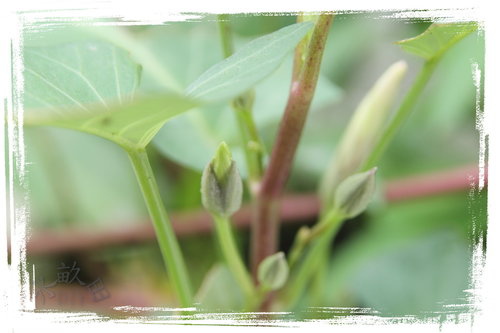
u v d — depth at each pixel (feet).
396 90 0.83
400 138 1.06
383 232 1.02
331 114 1.09
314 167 1.04
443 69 1.03
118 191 1.04
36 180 1.01
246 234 1.01
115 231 1.01
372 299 0.97
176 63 0.90
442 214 1.02
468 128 1.05
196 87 0.65
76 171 1.03
